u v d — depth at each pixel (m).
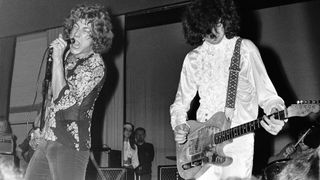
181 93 2.67
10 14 7.50
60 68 2.05
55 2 6.98
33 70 8.31
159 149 8.24
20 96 8.34
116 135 7.43
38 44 8.32
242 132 2.32
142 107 8.63
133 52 8.93
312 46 7.29
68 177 1.91
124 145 7.38
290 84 7.32
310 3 7.42
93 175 4.08
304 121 6.19
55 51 2.07
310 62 7.25
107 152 6.44
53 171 1.93
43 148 1.99
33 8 7.25
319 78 7.15
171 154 8.12
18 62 8.46
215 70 2.52
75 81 2.06
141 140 7.65
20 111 8.27
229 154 2.38
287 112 2.17
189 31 2.60
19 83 8.39
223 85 2.48
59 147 1.94
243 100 2.45
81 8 2.21
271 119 2.21
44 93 2.16
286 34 7.49
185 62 2.67
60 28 7.77
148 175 7.52
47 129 2.02
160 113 8.46
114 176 4.10
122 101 7.45
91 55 2.17
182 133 2.56
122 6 7.09
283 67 7.41
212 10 2.44
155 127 8.43
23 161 5.60
